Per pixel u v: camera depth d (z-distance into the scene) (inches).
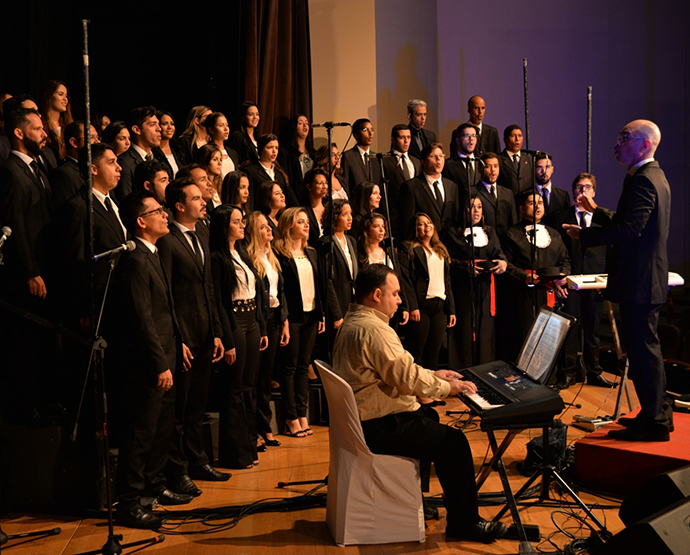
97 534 124.8
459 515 120.4
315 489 140.5
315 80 273.7
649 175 138.6
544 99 313.3
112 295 136.5
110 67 251.4
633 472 135.1
